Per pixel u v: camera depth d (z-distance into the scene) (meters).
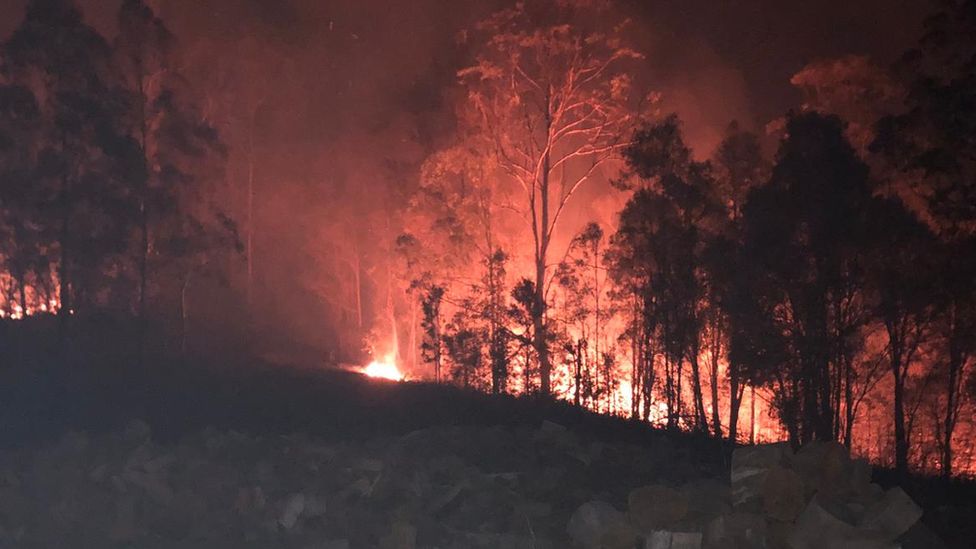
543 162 43.53
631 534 10.66
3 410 28.05
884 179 29.94
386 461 15.67
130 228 40.97
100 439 18.45
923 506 15.28
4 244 41.62
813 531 9.46
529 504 13.57
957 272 26.19
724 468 20.33
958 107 24.23
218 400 32.56
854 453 29.45
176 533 12.58
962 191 25.09
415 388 38.31
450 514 13.48
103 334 41.97
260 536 12.35
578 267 38.94
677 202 33.03
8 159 39.31
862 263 28.14
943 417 33.19
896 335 29.05
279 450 17.73
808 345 28.56
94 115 38.88
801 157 28.78
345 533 12.55
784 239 28.55
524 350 39.50
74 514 12.97
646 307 34.69
